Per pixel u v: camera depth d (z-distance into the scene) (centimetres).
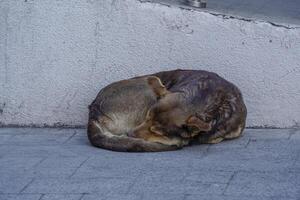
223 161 778
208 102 820
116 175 748
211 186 709
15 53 919
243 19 880
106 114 840
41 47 914
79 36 908
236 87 855
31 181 744
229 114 830
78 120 927
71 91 920
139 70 907
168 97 811
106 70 912
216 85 832
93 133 841
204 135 827
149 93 827
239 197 681
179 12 888
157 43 898
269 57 881
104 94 851
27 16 909
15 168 781
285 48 876
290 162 768
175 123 806
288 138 851
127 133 833
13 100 930
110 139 828
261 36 879
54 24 908
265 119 895
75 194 707
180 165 770
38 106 928
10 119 934
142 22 895
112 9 897
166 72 873
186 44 893
